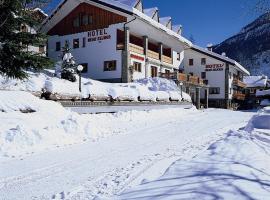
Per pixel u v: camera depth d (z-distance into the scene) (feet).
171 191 15.17
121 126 56.13
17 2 42.96
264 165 19.93
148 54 126.21
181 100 107.76
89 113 66.18
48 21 124.57
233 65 163.63
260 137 33.06
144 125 59.31
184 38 147.33
